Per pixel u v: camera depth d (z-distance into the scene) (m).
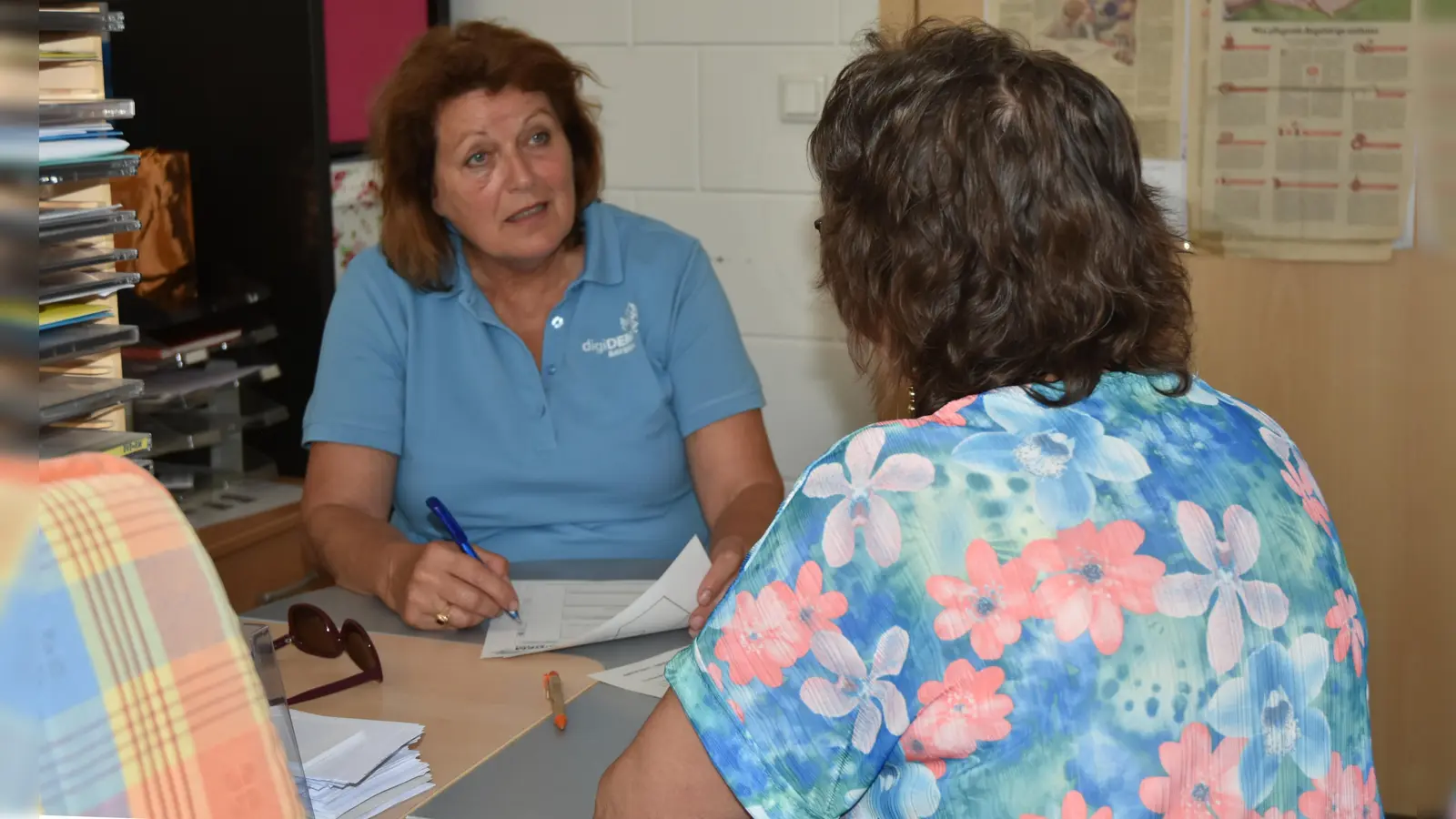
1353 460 2.25
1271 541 0.77
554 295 1.77
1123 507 0.75
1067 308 0.78
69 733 0.51
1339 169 2.16
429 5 2.38
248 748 0.57
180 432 2.05
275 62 2.07
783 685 0.75
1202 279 2.26
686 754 0.79
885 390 0.90
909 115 0.79
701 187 2.44
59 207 1.15
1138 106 2.22
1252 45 2.15
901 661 0.73
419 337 1.74
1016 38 0.84
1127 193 0.81
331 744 1.07
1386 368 2.20
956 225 0.78
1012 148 0.77
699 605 1.37
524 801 1.02
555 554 1.73
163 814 0.53
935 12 2.28
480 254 1.75
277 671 0.91
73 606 0.52
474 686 1.25
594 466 1.73
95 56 1.13
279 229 2.12
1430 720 2.26
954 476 0.75
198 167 2.14
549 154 1.65
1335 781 0.77
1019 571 0.73
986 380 0.80
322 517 1.63
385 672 1.28
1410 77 2.09
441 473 1.72
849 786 0.75
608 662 1.30
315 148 2.07
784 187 2.38
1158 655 0.73
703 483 1.76
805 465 2.45
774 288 2.42
